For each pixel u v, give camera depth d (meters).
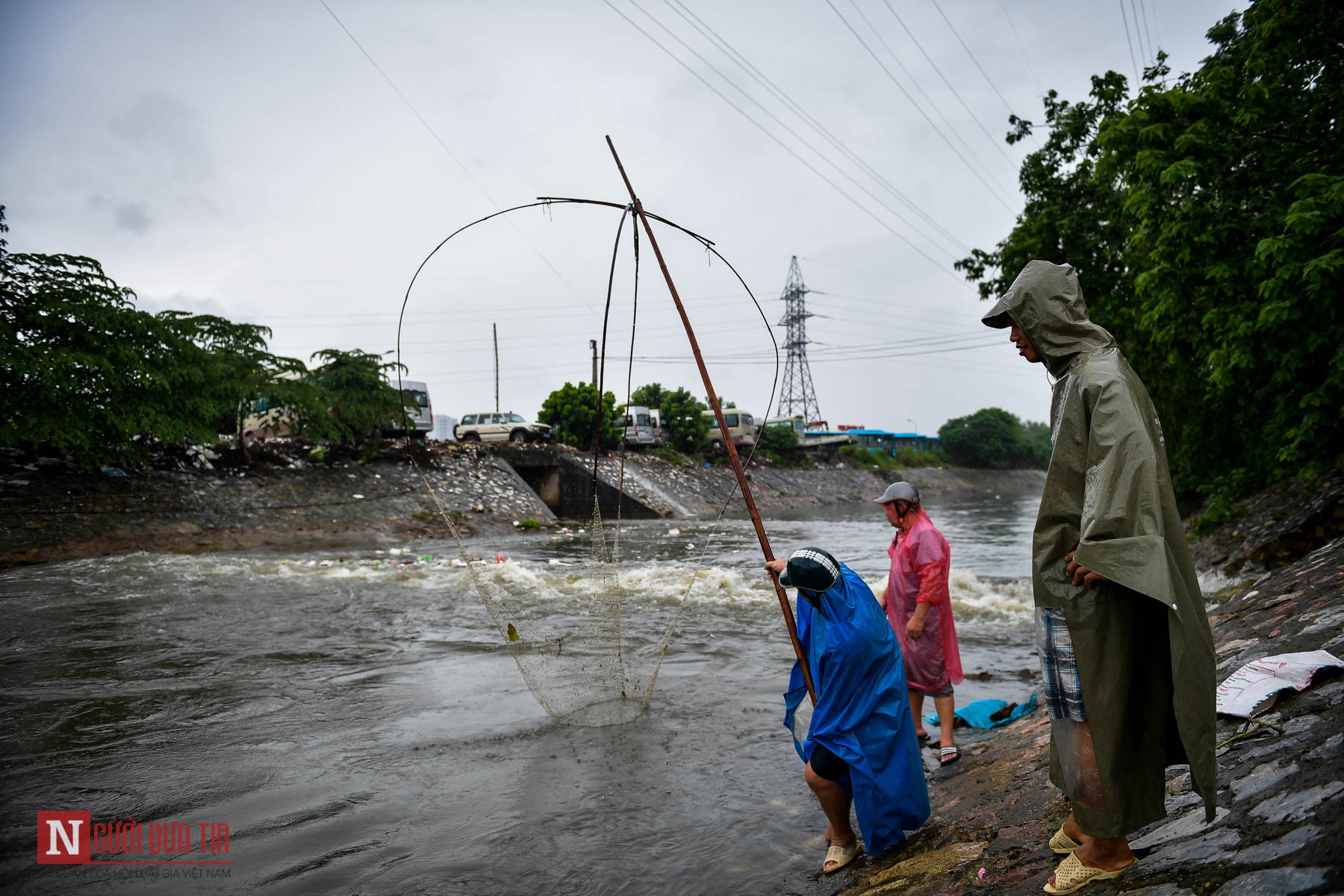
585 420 34.94
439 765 4.52
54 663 6.92
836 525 25.83
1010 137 16.05
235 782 4.29
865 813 3.05
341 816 3.85
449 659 7.11
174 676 6.51
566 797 4.05
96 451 16.27
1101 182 11.12
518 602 9.98
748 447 44.22
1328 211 7.99
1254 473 11.41
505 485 25.33
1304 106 9.62
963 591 10.79
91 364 15.40
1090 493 2.05
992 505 40.62
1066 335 2.29
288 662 7.00
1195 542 11.92
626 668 6.48
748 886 3.13
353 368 22.67
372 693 6.01
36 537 14.38
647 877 3.23
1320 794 2.06
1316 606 4.44
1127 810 2.08
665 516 28.11
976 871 2.71
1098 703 2.06
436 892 3.13
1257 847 1.96
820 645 3.19
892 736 3.12
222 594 10.58
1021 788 3.38
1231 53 10.73
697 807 3.92
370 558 15.04
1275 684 3.09
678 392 41.12
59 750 4.78
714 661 6.99
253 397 19.53
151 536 15.83
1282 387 9.97
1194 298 9.76
